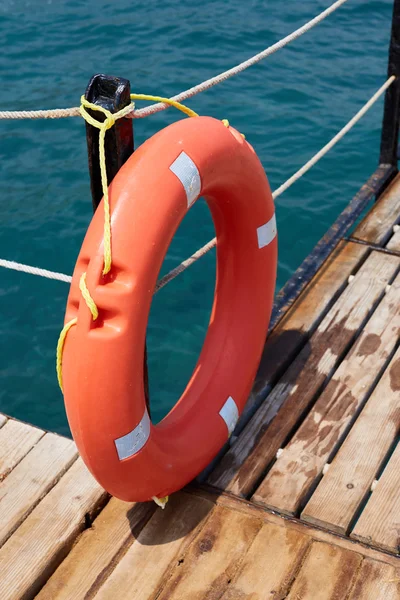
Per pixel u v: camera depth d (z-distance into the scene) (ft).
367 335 12.20
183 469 9.20
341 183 21.39
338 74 27.32
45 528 9.26
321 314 12.60
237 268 10.34
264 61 28.35
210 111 24.99
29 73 28.04
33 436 10.57
